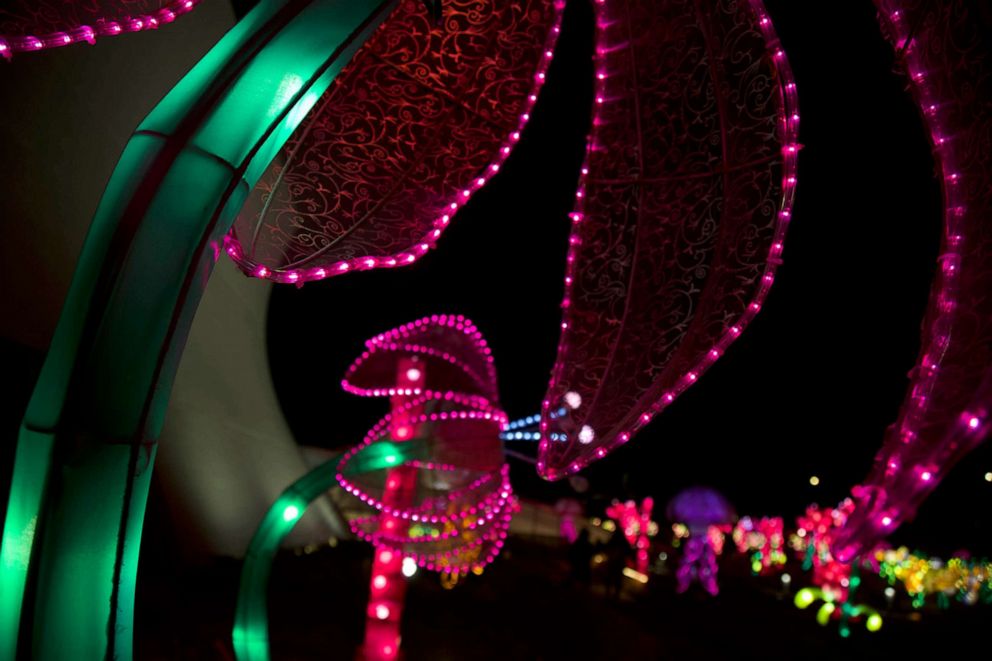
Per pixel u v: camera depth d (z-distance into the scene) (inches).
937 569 569.6
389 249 125.4
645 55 140.8
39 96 233.1
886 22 111.2
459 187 137.4
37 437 69.7
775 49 121.3
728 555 938.7
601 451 114.3
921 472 94.3
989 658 472.1
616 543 561.6
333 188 128.3
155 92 271.1
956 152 106.7
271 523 186.9
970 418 88.9
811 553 765.9
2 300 227.8
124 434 72.1
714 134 130.4
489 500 238.8
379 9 80.3
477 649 330.3
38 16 102.4
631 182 139.6
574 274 139.8
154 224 70.6
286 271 107.0
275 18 76.0
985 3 101.0
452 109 141.9
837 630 536.7
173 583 310.7
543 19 146.2
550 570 649.0
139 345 71.4
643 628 456.1
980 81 103.3
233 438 416.5
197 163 71.8
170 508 343.0
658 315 128.6
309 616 326.0
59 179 246.8
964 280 101.1
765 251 117.6
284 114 77.0
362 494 225.3
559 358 135.4
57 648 70.1
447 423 232.1
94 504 71.1
